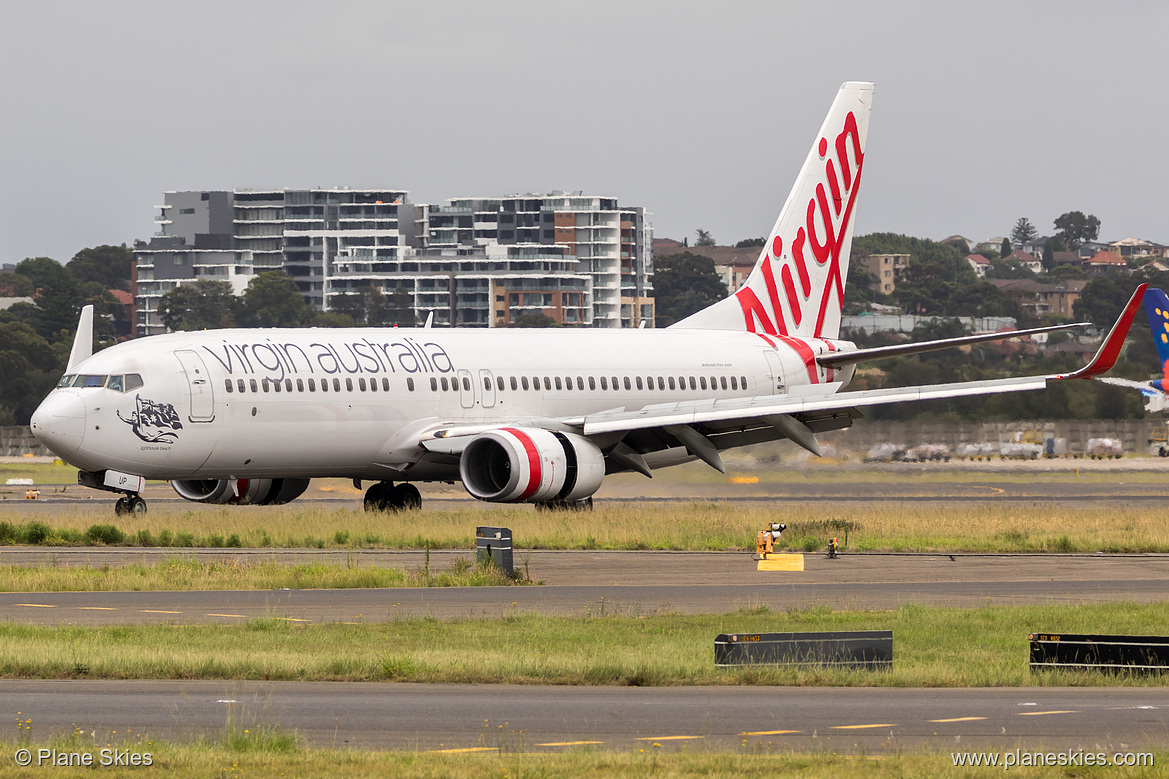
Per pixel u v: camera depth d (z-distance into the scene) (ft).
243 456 508.94
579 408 586.04
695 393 617.62
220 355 506.07
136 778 161.89
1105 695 221.05
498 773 163.12
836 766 168.45
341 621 294.25
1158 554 449.48
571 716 200.34
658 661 239.71
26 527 462.19
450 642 266.57
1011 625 293.02
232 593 337.31
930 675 232.94
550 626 288.51
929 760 171.83
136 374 490.90
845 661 242.99
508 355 573.74
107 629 274.98
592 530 472.85
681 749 180.14
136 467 492.54
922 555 438.81
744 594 344.08
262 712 200.85
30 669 229.45
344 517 507.71
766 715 201.77
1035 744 183.11
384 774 162.81
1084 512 576.61
